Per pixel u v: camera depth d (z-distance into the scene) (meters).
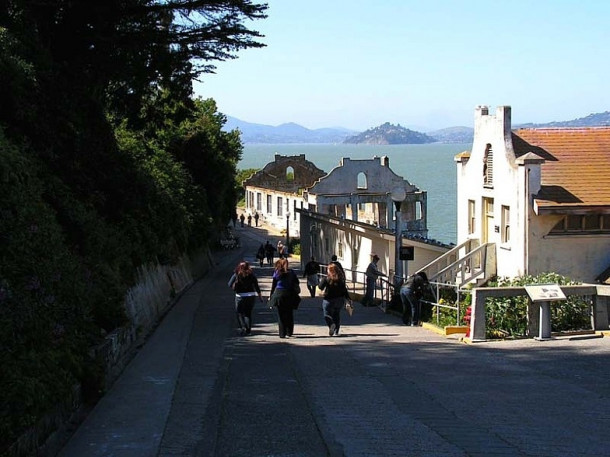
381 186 58.97
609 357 13.55
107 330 12.66
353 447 7.65
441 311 20.59
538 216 25.44
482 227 28.94
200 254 44.44
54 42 19.20
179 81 21.98
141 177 21.45
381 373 12.16
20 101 14.33
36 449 7.20
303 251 49.47
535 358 13.57
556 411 9.24
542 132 28.88
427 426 8.52
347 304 23.14
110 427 8.57
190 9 20.36
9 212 9.75
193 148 46.22
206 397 10.24
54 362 8.41
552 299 15.95
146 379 11.37
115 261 16.25
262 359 13.78
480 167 28.89
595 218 25.77
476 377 11.67
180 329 18.05
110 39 19.38
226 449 7.75
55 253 10.73
